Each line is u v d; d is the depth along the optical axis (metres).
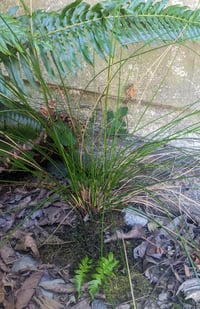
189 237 0.48
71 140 0.50
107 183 0.48
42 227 0.50
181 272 0.44
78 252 0.46
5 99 0.51
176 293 0.43
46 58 0.51
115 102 0.61
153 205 0.51
